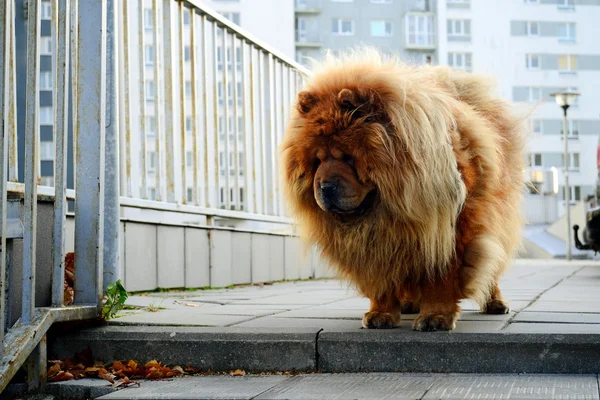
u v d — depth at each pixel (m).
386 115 3.45
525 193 4.68
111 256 4.41
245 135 7.10
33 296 3.25
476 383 2.91
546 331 3.18
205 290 6.31
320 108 3.53
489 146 3.70
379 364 3.21
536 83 48.16
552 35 48.34
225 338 3.36
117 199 4.45
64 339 3.53
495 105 4.42
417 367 3.18
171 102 5.88
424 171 3.35
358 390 2.85
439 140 3.38
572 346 3.05
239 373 3.28
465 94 4.27
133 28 12.41
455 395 2.71
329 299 5.16
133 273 5.46
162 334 3.45
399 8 47.00
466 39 47.56
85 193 3.70
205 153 6.36
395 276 3.57
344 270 3.76
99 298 3.66
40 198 3.78
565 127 21.84
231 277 6.86
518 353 3.09
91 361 3.49
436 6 47.19
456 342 3.15
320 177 3.43
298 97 3.56
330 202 3.39
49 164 11.99
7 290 3.45
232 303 4.83
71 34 3.88
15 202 3.53
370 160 3.38
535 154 47.78
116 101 4.44
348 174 3.41
